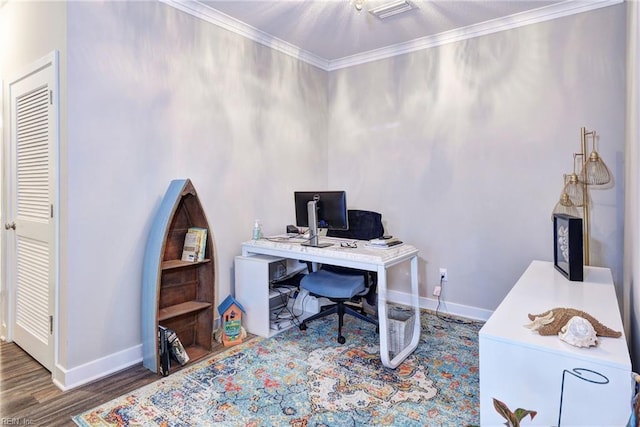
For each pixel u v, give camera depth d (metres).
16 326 2.81
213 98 3.04
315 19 3.12
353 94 4.09
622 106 2.68
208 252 2.80
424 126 3.60
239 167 3.28
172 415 1.97
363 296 3.26
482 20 3.14
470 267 3.40
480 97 3.28
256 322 3.04
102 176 2.37
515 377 1.34
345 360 2.59
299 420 1.92
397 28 3.29
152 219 2.64
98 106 2.33
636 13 1.81
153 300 2.43
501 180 3.21
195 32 2.90
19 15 2.65
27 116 2.58
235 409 2.02
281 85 3.68
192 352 2.72
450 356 2.63
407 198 3.74
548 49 2.96
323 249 2.78
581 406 1.22
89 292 2.32
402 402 2.07
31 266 2.60
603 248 2.75
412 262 2.87
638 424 1.00
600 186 2.76
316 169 4.14
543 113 3.00
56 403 2.08
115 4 2.41
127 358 2.51
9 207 2.86
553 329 1.37
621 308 2.69
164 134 2.71
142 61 2.56
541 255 3.05
